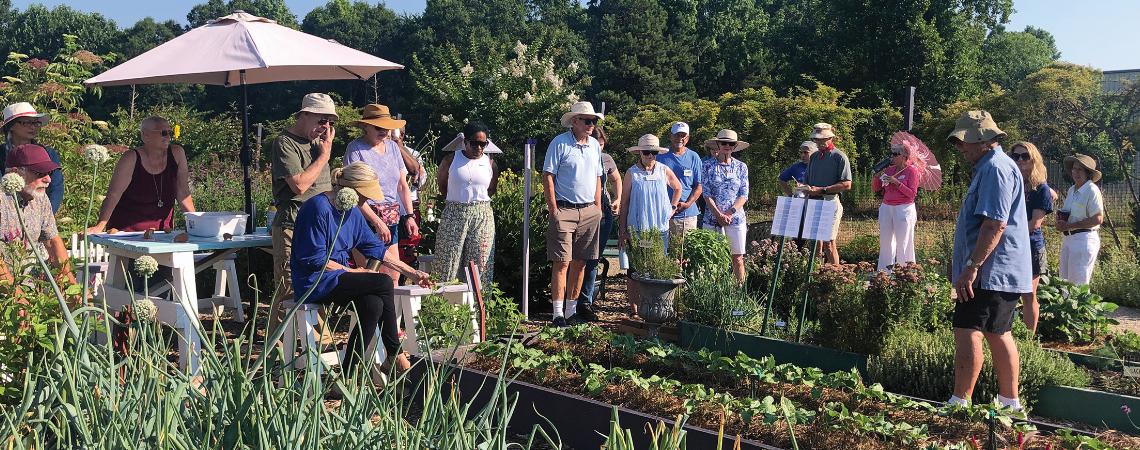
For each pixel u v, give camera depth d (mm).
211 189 11602
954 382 5059
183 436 2555
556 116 25469
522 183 9750
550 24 64438
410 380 5121
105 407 2590
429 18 57906
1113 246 12203
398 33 60406
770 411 4398
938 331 5727
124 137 16875
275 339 2840
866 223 17391
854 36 37250
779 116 21453
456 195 7484
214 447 2549
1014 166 4652
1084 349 6484
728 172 8914
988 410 4195
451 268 7492
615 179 8492
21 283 4129
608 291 9852
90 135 11305
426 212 8922
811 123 21141
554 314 7625
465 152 7512
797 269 7785
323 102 5938
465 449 2551
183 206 6832
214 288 7867
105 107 48844
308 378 2648
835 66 38156
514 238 8703
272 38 6379
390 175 6840
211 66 6016
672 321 7258
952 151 21375
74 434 2635
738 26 59500
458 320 6129
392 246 6734
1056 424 4816
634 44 43594
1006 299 4621
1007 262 4594
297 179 5824
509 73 25828
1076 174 8492
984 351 5227
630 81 42969
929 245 13141
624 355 5887
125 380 2840
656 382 4918
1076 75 18797
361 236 5426
